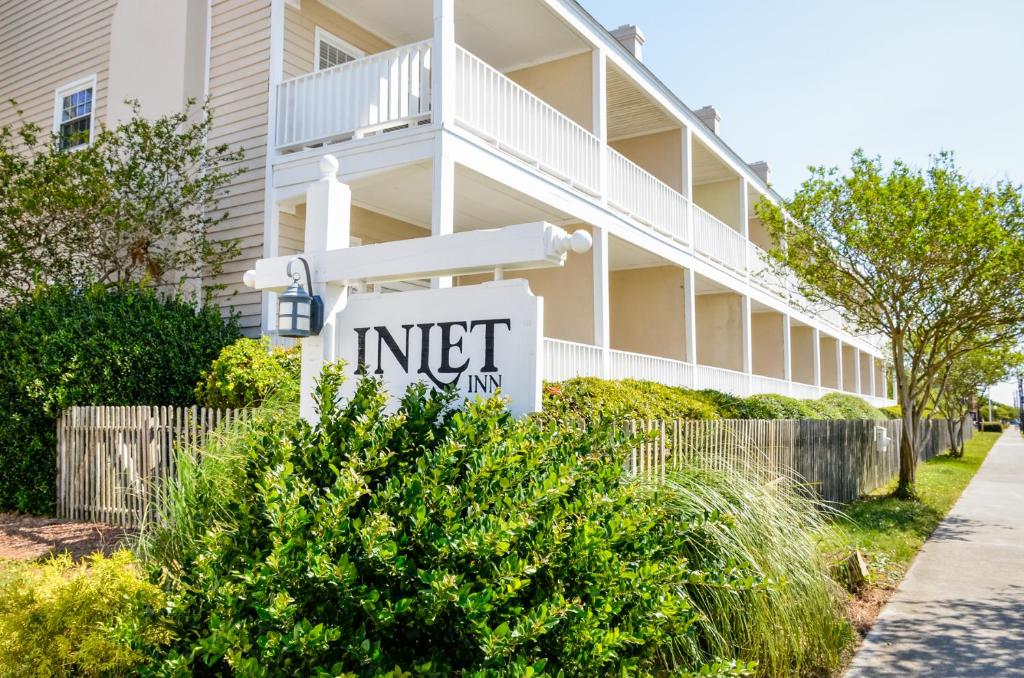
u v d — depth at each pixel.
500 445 2.87
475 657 2.48
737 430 8.03
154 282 11.13
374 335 3.82
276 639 2.25
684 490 4.63
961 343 13.55
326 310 4.00
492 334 3.46
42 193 9.94
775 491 6.05
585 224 13.08
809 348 29.25
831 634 4.86
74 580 3.12
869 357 38.09
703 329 21.52
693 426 6.67
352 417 3.13
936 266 12.72
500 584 2.46
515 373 3.37
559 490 2.69
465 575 2.54
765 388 20.44
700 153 19.08
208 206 11.51
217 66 11.93
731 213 21.34
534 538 2.73
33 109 14.77
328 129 10.39
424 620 2.42
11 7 15.51
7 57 15.42
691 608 3.62
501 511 2.62
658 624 2.91
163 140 10.81
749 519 4.75
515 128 10.98
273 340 10.16
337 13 12.34
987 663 4.81
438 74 9.34
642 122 17.52
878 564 7.51
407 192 11.16
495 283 3.48
